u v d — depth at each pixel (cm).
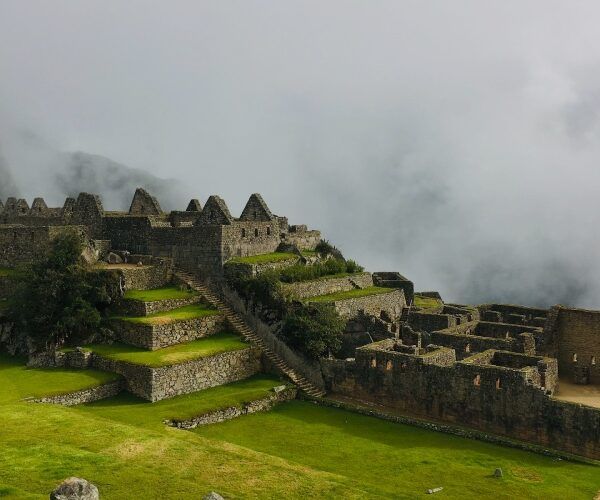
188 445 4119
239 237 7231
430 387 5419
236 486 3525
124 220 7531
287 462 4097
